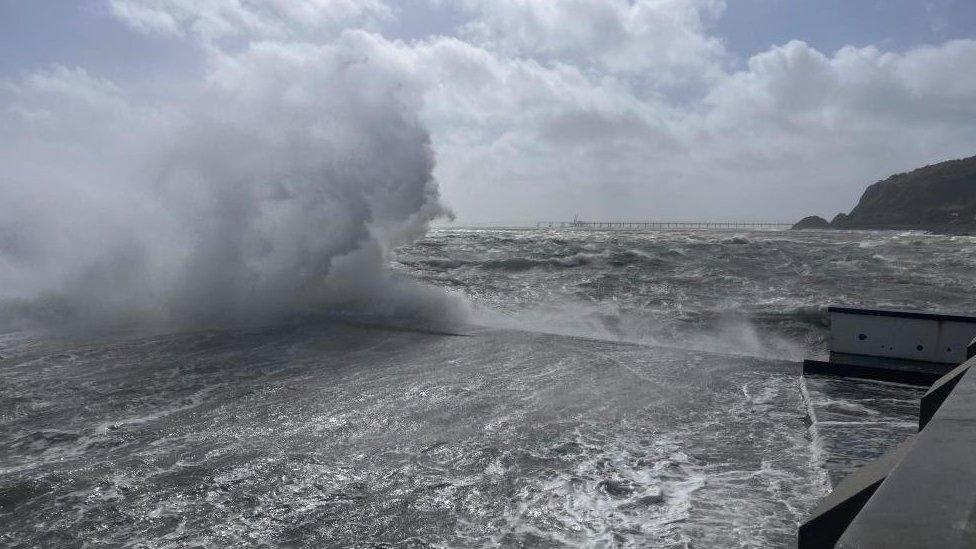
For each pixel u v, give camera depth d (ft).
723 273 59.11
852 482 5.34
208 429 15.85
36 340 27.53
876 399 17.01
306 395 19.01
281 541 10.31
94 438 15.25
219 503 11.67
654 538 10.19
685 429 15.88
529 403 18.22
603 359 24.17
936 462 4.71
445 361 23.79
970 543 3.32
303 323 31.99
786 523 10.57
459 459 13.78
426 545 10.13
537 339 28.66
